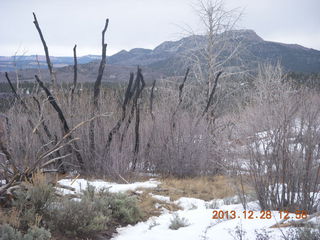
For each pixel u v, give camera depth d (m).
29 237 4.52
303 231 4.09
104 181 8.70
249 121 6.42
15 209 5.48
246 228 4.76
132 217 6.14
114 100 10.63
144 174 10.22
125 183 8.84
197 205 7.20
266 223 4.92
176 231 5.24
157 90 12.09
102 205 6.05
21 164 7.19
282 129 5.81
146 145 10.68
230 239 4.39
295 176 5.70
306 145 5.71
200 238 4.65
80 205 5.58
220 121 10.92
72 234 5.26
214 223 5.33
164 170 10.48
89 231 5.43
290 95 6.74
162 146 10.60
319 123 5.82
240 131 6.58
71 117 9.42
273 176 5.88
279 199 5.80
